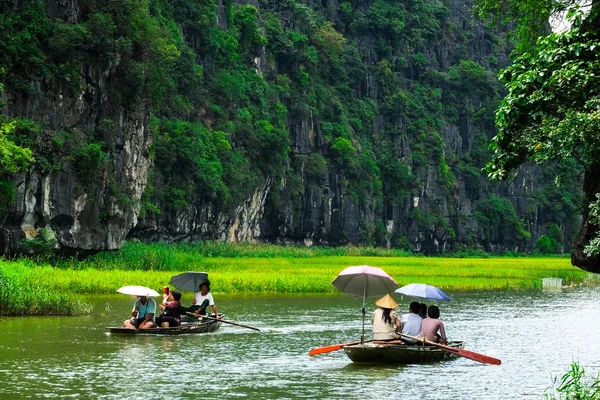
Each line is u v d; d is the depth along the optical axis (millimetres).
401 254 124312
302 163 126625
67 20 56625
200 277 28969
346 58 148375
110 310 33125
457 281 57094
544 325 31578
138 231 83500
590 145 16469
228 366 21125
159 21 96812
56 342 24484
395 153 147625
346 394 17922
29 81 53000
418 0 165125
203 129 101688
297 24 139750
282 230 122625
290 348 24297
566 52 17594
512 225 162000
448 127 160375
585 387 17422
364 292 22859
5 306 31094
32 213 52344
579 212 17953
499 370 20984
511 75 18828
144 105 61562
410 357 21625
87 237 56094
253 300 40594
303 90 132375
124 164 59969
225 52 114000
